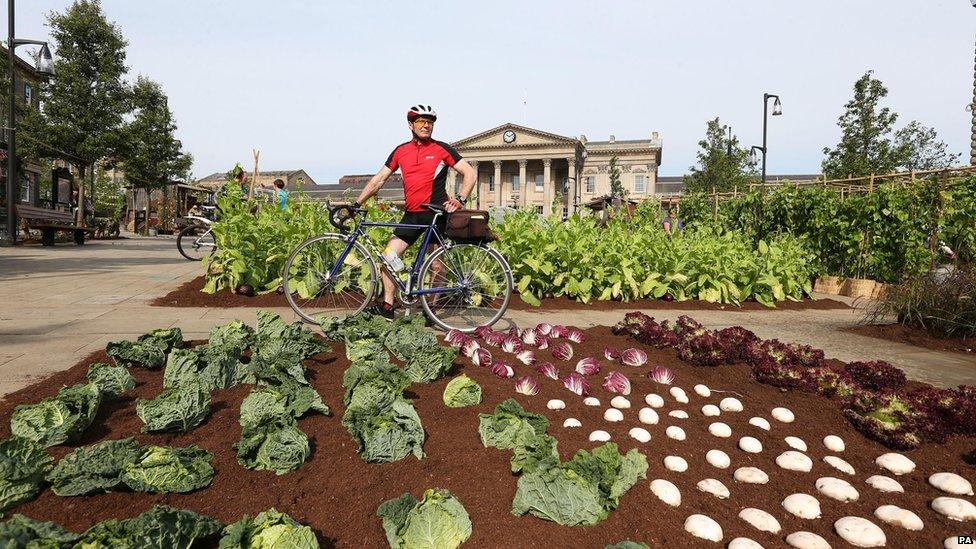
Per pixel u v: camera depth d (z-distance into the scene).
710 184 30.12
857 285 9.93
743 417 2.58
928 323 5.41
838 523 1.69
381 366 2.58
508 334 3.72
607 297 7.15
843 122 23.41
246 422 2.15
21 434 1.86
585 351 3.66
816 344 4.84
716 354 3.31
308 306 5.50
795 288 8.59
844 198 11.40
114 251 14.64
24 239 16.36
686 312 6.75
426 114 4.59
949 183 9.27
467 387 2.44
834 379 2.88
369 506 1.68
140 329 4.34
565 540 1.53
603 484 1.67
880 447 2.31
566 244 7.23
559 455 1.96
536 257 6.98
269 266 6.49
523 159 77.06
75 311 5.22
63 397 2.03
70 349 3.56
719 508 1.79
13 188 15.77
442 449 2.01
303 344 3.02
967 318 5.17
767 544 1.62
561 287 7.21
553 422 2.32
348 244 4.84
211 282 6.28
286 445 1.86
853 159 22.56
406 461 1.93
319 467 1.89
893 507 1.77
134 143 24.16
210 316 5.05
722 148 30.58
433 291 4.61
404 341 3.16
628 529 1.60
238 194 6.86
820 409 2.68
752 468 2.01
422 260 4.69
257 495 1.71
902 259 9.46
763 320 6.35
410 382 2.44
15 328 4.32
